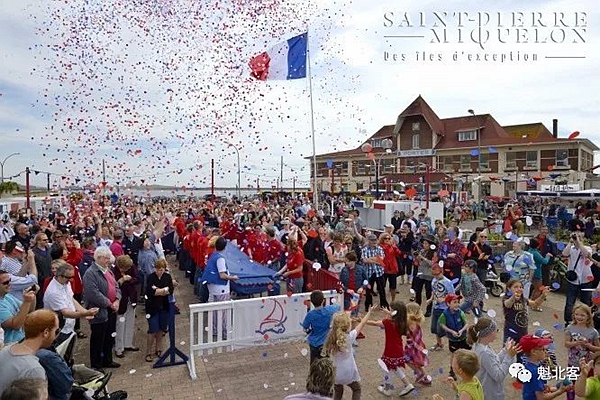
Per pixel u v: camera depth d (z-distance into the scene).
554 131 50.28
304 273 9.55
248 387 5.82
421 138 53.28
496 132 49.00
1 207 20.88
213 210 21.25
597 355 3.96
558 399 5.31
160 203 26.06
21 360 3.21
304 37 14.29
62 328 5.33
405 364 5.78
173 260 17.03
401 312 5.60
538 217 25.61
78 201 18.98
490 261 10.49
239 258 9.44
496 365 4.17
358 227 14.20
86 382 4.23
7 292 4.67
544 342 4.21
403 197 29.92
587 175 43.91
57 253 7.21
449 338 6.39
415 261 10.60
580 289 8.26
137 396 5.56
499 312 9.34
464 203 36.38
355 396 4.94
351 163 56.72
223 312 6.69
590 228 15.20
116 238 9.48
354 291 8.16
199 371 6.33
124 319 7.08
